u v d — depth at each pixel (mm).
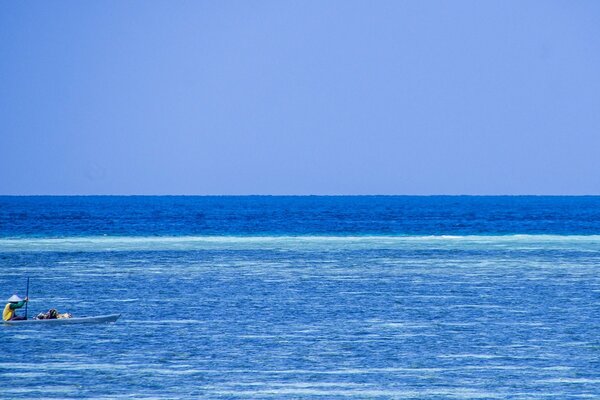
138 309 112875
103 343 90188
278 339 92188
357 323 101875
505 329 97688
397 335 94125
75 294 127000
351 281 143625
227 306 115250
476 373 77125
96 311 111188
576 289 132875
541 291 130625
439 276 151125
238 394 70500
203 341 91000
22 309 113062
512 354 84562
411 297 123938
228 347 87938
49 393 70750
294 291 130625
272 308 113688
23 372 77688
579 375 76375
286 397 69625
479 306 115062
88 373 77250
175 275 152000
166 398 69438
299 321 103438
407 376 76125
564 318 105125
